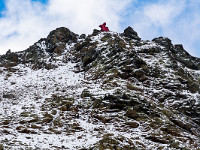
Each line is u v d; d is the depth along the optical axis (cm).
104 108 2166
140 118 2039
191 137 1934
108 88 2544
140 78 2891
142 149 1472
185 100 2600
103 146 1386
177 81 2897
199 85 3238
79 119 2055
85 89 2581
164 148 1551
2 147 1224
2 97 2888
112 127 1898
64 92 2822
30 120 1864
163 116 2116
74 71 3903
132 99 2191
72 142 1502
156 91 2681
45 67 4366
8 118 1897
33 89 3231
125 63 3098
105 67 3253
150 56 3541
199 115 2466
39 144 1402
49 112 2147
